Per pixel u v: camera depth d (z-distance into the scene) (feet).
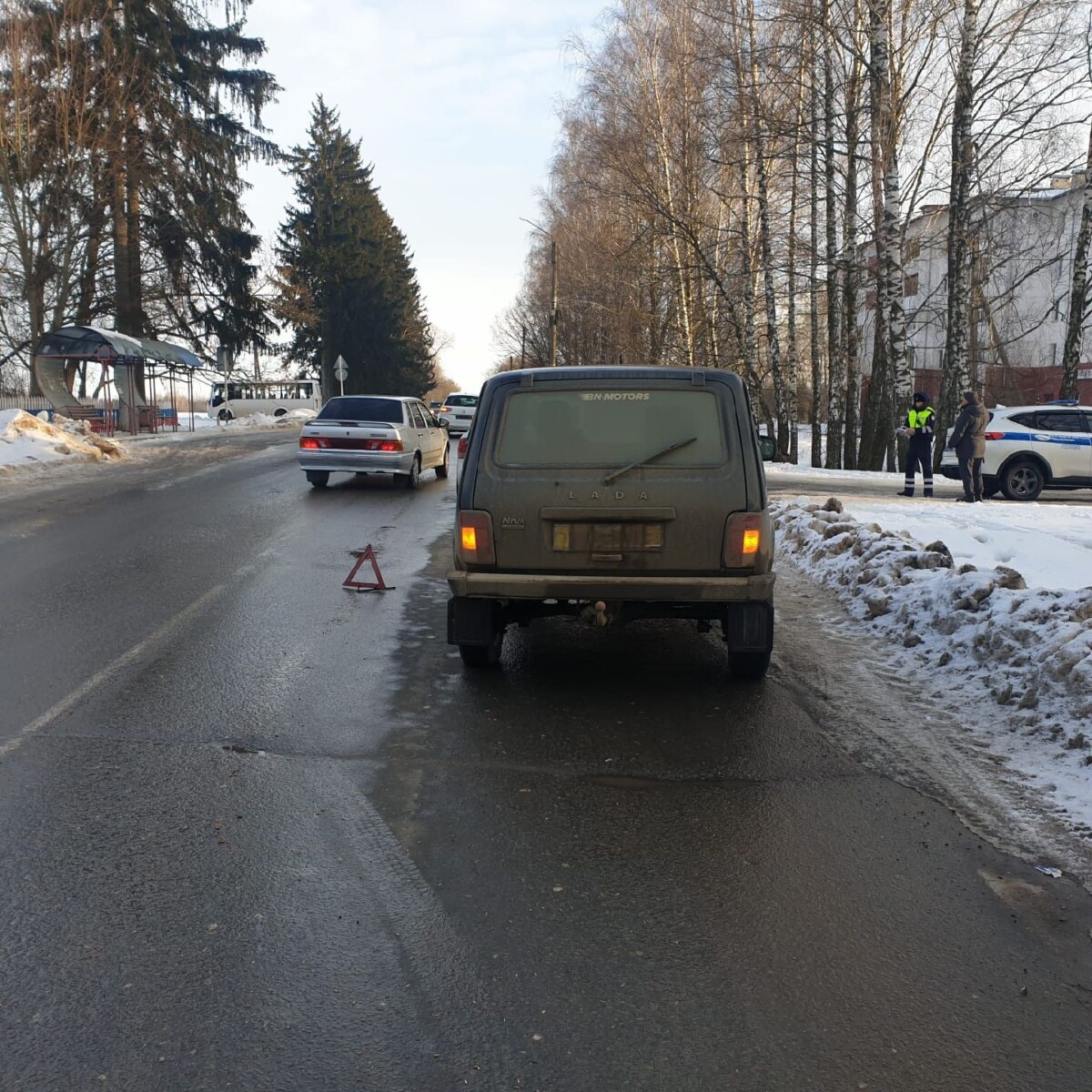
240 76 120.67
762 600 19.22
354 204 216.13
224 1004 9.47
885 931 10.95
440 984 9.85
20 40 97.45
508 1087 8.40
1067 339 74.33
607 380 19.54
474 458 19.71
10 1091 8.25
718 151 82.12
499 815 13.87
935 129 74.64
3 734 16.80
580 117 111.65
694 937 10.78
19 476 62.34
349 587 30.14
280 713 18.17
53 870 12.05
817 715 18.37
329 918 11.05
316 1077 8.50
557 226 157.17
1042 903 11.61
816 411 92.38
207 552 36.06
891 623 24.81
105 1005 9.43
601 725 17.75
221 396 171.01
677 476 19.16
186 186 115.65
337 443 57.21
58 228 103.35
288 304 165.37
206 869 12.14
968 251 83.35
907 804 14.40
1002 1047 8.99
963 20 65.87
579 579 19.25
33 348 104.94
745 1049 8.93
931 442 56.18
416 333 274.98
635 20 92.73
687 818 13.84
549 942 10.65
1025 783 15.16
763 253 84.07
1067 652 18.19
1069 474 58.34
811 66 70.23
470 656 20.99
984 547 34.88
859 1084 8.50
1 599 27.73
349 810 13.97
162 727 17.33
